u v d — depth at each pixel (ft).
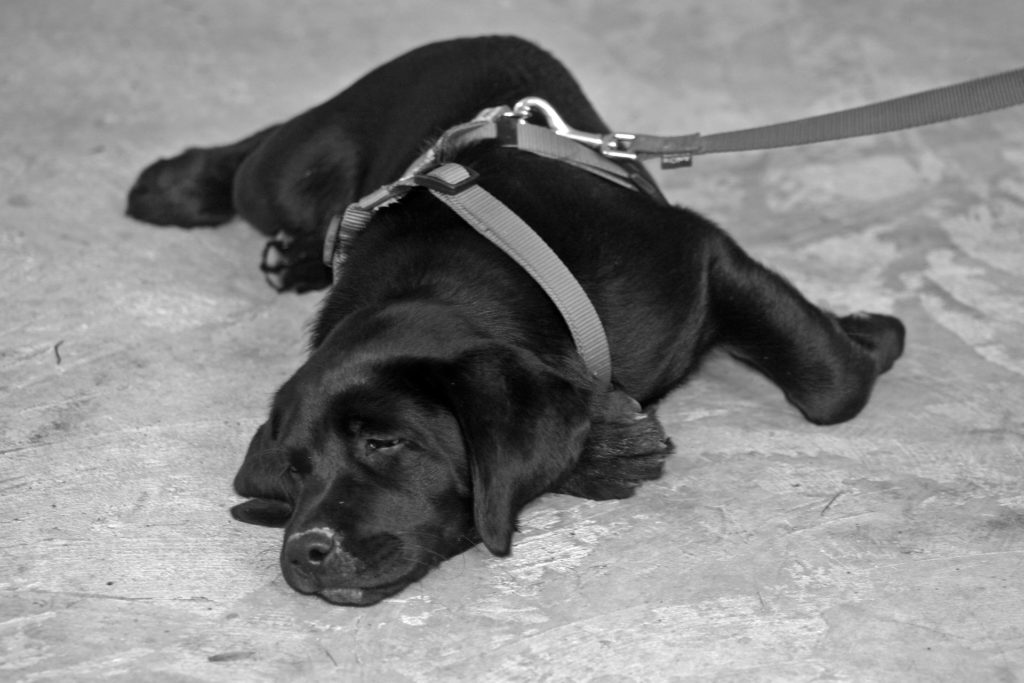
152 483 15.20
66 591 13.44
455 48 19.10
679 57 27.58
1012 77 14.57
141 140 23.81
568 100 18.39
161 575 13.67
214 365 17.56
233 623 12.98
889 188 22.12
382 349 12.97
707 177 22.91
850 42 27.76
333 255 15.70
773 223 21.30
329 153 19.21
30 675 12.28
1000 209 21.15
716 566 13.51
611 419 14.42
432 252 14.16
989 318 18.28
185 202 20.84
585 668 12.25
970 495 14.57
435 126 17.78
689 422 16.20
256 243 20.85
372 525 12.80
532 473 12.77
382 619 13.00
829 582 13.23
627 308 14.49
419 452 12.98
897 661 12.17
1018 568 13.35
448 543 13.37
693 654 12.35
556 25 29.12
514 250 13.84
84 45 27.48
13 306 18.65
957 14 29.07
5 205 21.08
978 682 11.91
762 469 15.15
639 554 13.73
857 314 17.38
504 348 13.10
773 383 16.65
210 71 26.71
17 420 16.39
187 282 19.49
